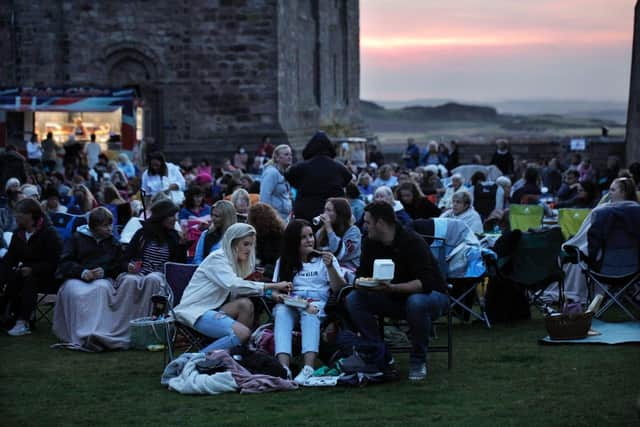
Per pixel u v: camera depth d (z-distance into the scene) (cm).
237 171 2341
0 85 4225
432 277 1003
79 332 1215
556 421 845
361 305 1031
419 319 998
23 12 4209
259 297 1099
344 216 1247
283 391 973
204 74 4241
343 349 1035
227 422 863
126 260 1284
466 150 4491
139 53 4241
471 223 1526
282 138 4212
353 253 1249
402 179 2355
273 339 1068
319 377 1001
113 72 4256
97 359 1159
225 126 4250
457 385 981
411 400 927
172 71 4244
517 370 1039
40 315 1463
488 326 1300
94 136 3628
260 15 4197
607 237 1273
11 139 3847
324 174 1484
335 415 878
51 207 1747
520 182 2472
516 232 1302
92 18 4225
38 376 1069
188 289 1094
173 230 1306
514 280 1313
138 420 880
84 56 4228
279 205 1580
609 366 1041
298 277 1096
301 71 4766
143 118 4075
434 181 2370
